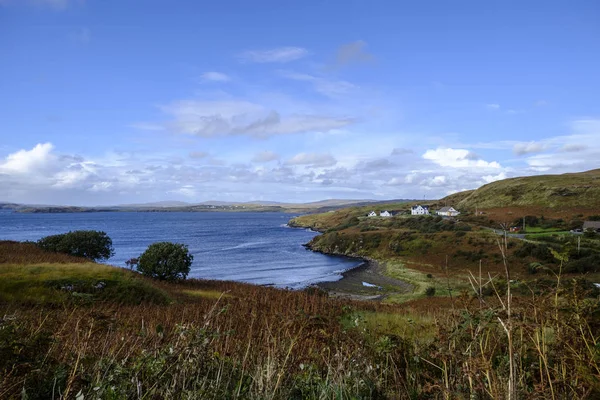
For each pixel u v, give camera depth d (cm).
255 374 338
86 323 393
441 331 344
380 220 12194
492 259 5834
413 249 7512
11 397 278
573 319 290
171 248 3306
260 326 488
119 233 14712
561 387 288
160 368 307
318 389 335
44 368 320
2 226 18200
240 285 3122
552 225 8562
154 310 887
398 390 337
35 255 2934
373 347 431
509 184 14588
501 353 340
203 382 311
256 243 11175
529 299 297
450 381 312
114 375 294
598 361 281
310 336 416
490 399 270
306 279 5797
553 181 13562
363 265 7200
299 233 14925
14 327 335
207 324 351
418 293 4406
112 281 2031
